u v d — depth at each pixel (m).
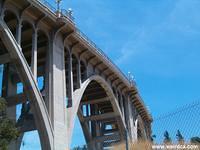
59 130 31.34
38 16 32.53
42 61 38.19
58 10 34.94
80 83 39.31
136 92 59.56
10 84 36.69
